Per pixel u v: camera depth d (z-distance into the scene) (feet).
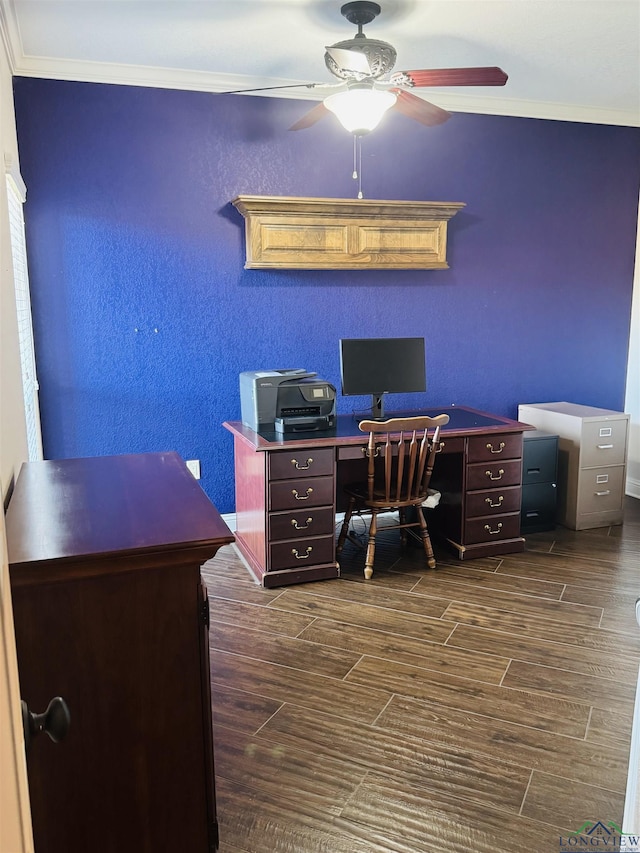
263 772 6.66
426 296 14.25
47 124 11.46
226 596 10.78
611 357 15.98
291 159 12.94
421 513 11.93
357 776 6.60
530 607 10.27
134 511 5.41
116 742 4.95
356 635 9.43
